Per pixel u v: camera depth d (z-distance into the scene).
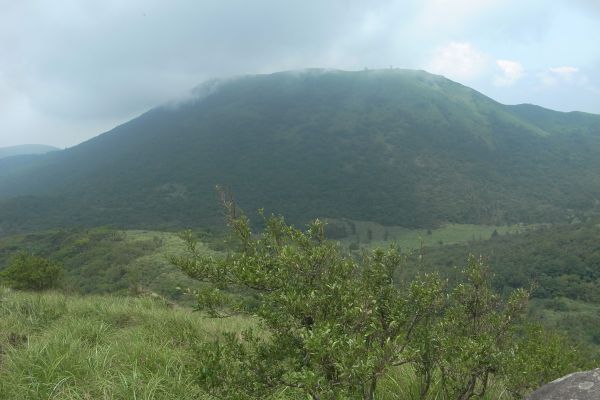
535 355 4.11
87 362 4.88
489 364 3.33
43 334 6.46
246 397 2.98
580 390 2.93
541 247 102.56
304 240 3.63
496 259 97.94
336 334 2.84
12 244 85.94
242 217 3.90
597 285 76.38
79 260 65.50
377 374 2.76
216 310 3.55
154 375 4.66
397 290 3.61
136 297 12.91
